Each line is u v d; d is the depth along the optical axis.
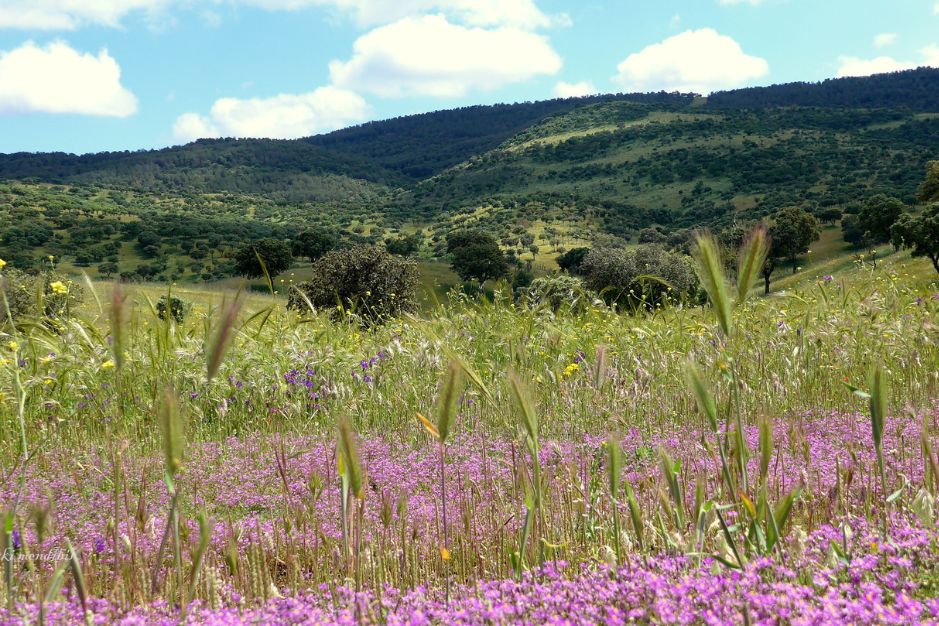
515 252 198.25
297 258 141.25
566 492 3.69
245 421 6.91
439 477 4.98
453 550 3.29
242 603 2.75
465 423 6.40
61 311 6.37
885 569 2.50
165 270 144.12
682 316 8.00
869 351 6.73
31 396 6.27
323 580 3.21
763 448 2.49
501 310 8.32
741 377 5.81
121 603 2.63
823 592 2.37
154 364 6.46
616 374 6.29
